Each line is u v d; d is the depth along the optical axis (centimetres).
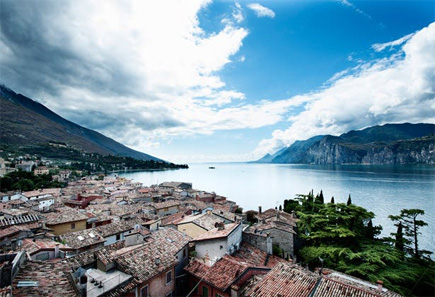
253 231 4328
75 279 1977
